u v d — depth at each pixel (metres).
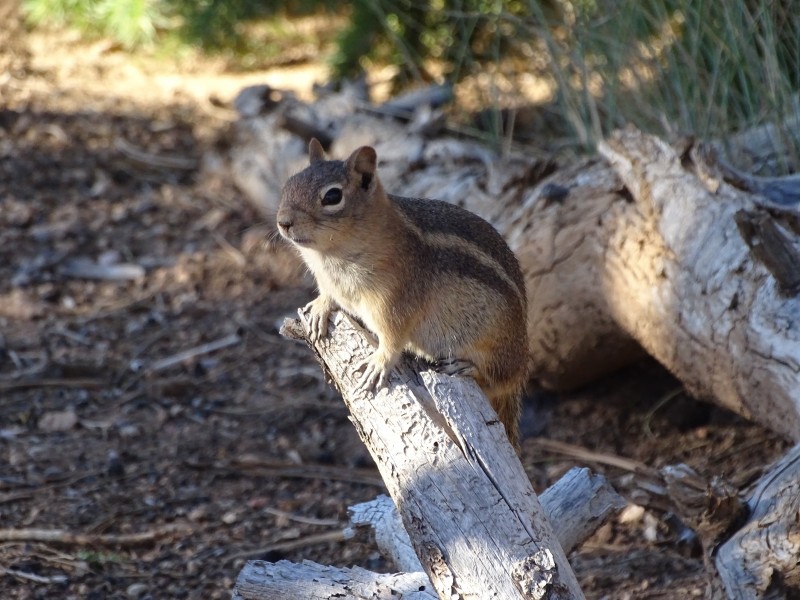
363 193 7.15
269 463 10.14
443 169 12.34
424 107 13.44
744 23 11.22
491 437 5.85
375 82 16.22
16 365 11.90
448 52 15.38
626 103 12.09
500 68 15.10
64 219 15.04
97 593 8.14
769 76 10.37
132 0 19.23
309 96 17.73
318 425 10.88
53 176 16.05
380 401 6.31
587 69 12.53
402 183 12.48
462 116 14.79
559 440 10.31
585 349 10.21
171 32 19.14
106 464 10.16
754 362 7.79
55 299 13.35
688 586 7.81
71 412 11.05
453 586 5.41
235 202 15.47
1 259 14.08
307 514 9.38
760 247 7.47
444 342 7.45
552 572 5.23
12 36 20.61
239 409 11.23
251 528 9.16
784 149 10.31
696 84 11.29
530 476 9.73
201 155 16.69
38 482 9.80
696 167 8.93
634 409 10.53
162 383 11.44
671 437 10.04
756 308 7.84
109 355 12.20
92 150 16.78
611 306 9.55
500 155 12.98
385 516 7.23
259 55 19.92
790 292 7.65
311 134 14.31
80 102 18.22
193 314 13.03
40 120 17.47
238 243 14.49
